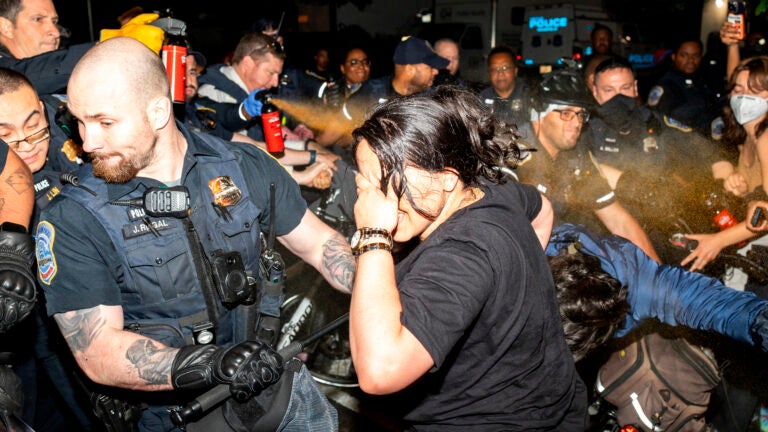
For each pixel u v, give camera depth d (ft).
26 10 9.98
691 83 18.71
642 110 12.29
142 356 5.41
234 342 6.41
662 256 10.41
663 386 7.84
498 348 4.66
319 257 6.98
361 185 4.58
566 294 6.08
